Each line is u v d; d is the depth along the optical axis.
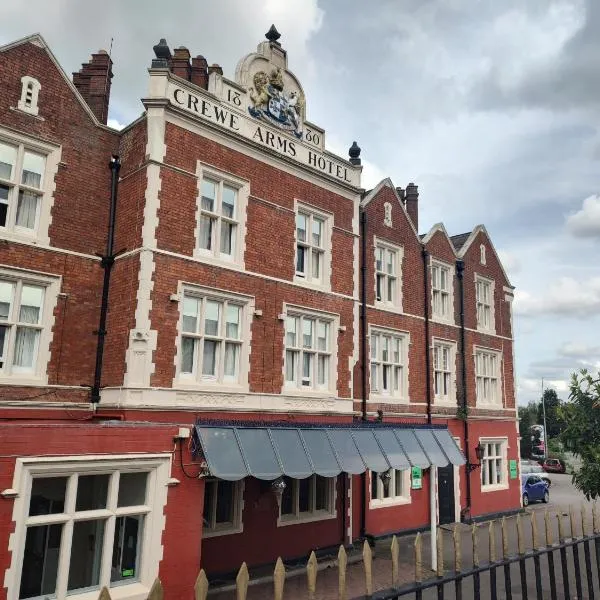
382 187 20.17
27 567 7.95
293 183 15.95
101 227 13.42
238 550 13.29
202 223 13.89
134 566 9.08
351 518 16.36
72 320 12.58
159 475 9.41
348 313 16.92
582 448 7.98
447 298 22.81
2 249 11.72
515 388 25.72
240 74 15.09
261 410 13.93
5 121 12.10
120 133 14.08
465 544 16.94
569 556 14.80
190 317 13.23
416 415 19.86
